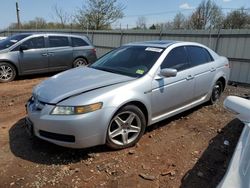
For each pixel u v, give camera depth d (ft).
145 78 13.35
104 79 13.08
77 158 12.05
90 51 34.83
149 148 13.16
